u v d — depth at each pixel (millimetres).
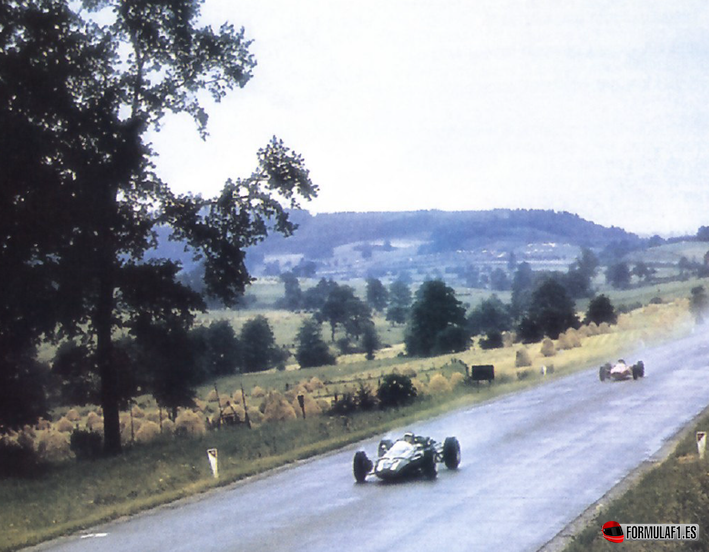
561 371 80188
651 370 72375
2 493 34969
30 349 51312
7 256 45375
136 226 49875
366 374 125688
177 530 22781
